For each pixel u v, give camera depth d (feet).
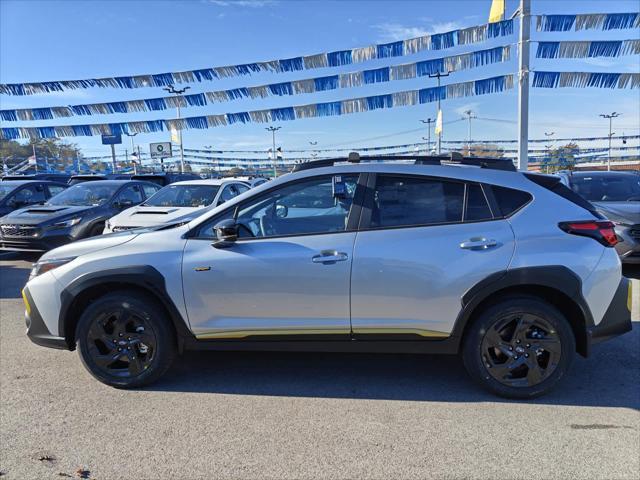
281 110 33.78
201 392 11.78
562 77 30.27
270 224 11.77
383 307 10.98
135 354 11.85
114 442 9.55
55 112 35.37
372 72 30.81
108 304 11.72
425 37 29.32
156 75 32.22
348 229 11.28
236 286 11.30
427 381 12.27
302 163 12.60
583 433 9.61
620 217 22.81
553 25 29.07
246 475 8.44
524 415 10.39
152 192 36.73
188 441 9.55
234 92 32.89
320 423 10.21
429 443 9.35
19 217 28.96
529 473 8.34
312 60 30.37
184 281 11.41
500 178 11.34
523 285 10.78
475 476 8.30
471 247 10.72
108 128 36.91
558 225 10.85
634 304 18.66
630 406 10.73
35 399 11.43
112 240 12.38
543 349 10.84
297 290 11.14
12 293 22.70
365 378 12.53
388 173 11.57
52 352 14.61
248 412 10.74
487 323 10.91
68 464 8.84
